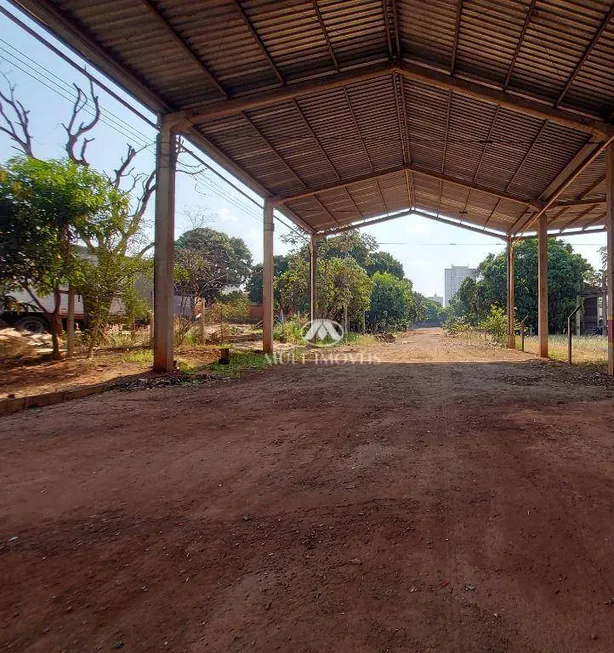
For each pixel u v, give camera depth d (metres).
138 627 1.55
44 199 7.59
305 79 8.13
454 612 1.61
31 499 2.68
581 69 6.84
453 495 2.69
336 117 9.73
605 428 4.29
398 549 2.06
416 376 8.37
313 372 9.05
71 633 1.52
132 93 7.79
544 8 5.87
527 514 2.42
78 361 9.02
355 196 15.58
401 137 11.28
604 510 2.46
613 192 8.20
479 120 9.54
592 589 1.75
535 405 5.43
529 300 29.61
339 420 4.71
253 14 6.35
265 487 2.85
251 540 2.17
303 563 1.95
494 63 7.31
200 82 7.70
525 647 1.44
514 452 3.53
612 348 8.43
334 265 21.81
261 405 5.56
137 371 8.26
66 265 8.21
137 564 1.96
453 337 29.14
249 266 41.62
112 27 6.25
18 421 4.72
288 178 12.62
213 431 4.29
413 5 6.49
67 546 2.12
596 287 28.98
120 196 8.95
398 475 3.03
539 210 13.24
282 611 1.62
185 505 2.59
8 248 7.27
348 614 1.60
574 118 7.90
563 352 14.42
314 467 3.23
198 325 16.84
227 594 1.73
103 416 4.96
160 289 8.30
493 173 12.24
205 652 1.42
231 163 11.05
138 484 2.92
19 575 1.88
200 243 34.47
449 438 3.96
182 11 6.07
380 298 33.97
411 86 8.82
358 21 6.86
